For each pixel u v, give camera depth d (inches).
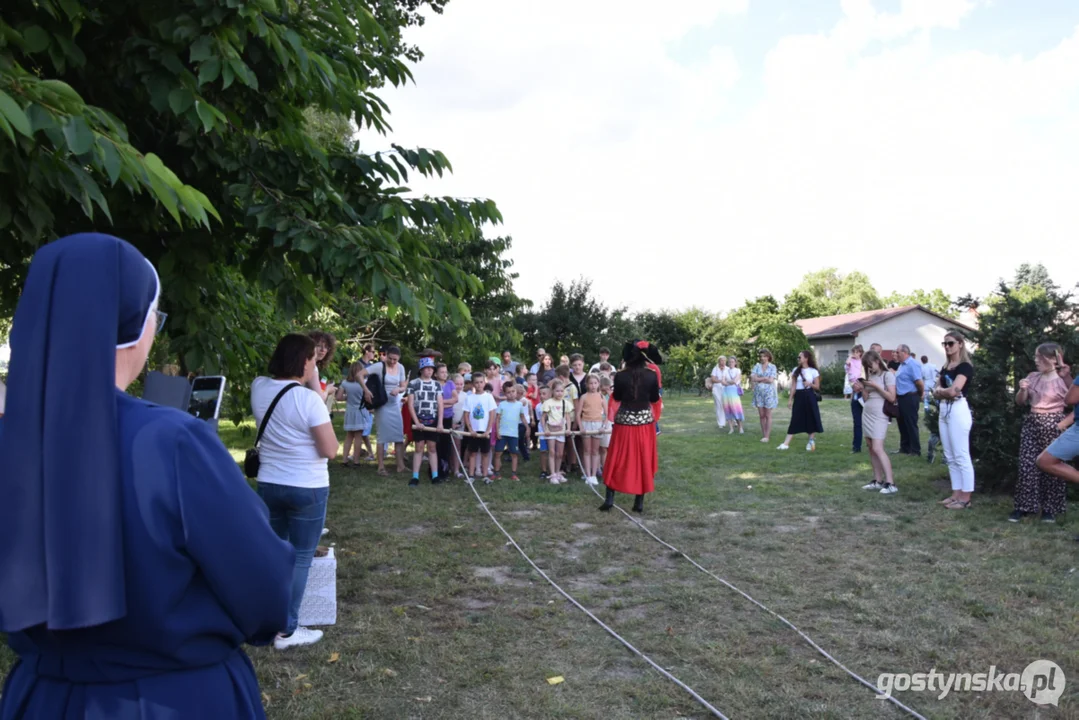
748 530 274.5
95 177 148.0
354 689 146.3
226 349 228.8
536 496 346.0
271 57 174.7
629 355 308.8
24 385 45.6
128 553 46.0
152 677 48.0
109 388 46.3
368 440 495.5
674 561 237.5
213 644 50.6
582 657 162.2
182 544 47.5
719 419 685.9
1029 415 285.3
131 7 159.3
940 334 1744.6
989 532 266.8
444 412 414.9
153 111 174.1
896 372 480.1
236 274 266.8
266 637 54.4
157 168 103.6
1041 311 334.6
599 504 328.5
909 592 201.5
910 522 284.8
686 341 1523.1
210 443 50.5
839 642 169.0
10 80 98.0
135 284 50.3
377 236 177.6
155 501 46.6
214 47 149.6
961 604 192.4
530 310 1088.8
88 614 44.1
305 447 154.7
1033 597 197.3
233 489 49.8
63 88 98.6
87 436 45.0
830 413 878.4
